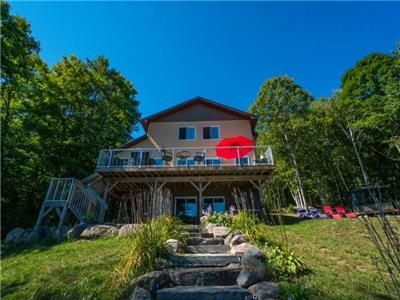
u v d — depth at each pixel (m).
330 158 19.67
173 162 13.11
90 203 10.34
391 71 17.44
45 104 15.01
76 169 16.53
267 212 11.48
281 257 4.26
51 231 7.93
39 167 14.12
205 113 16.83
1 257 6.08
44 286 3.99
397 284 1.99
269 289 3.40
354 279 4.05
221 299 3.40
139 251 4.27
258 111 23.41
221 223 7.02
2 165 12.16
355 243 6.48
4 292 4.00
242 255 4.35
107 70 24.28
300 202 20.95
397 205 2.52
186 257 4.50
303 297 3.31
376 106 17.94
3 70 12.27
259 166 11.95
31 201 13.73
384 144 18.16
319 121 20.14
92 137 19.30
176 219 6.27
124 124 23.73
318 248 5.93
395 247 2.01
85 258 5.16
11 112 13.72
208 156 15.23
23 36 13.10
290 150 20.80
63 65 20.08
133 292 3.40
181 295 3.43
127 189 14.61
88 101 20.55
